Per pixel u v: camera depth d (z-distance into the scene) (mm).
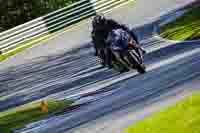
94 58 70125
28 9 119125
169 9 83062
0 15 118500
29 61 80688
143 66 51281
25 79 70750
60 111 49125
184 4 82750
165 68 51188
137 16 85688
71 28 92000
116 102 45375
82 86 56812
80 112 46375
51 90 60219
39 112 51125
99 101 47875
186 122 32875
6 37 88875
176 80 45781
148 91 45281
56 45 85438
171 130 32469
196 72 46344
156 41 67062
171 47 60750
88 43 81000
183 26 69812
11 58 85188
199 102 35906
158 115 36438
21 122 49406
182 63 51156
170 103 39812
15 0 118500
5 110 57312
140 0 93375
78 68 67312
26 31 90438
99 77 57500
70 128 42625
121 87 49750
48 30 91812
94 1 94750
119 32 50250
